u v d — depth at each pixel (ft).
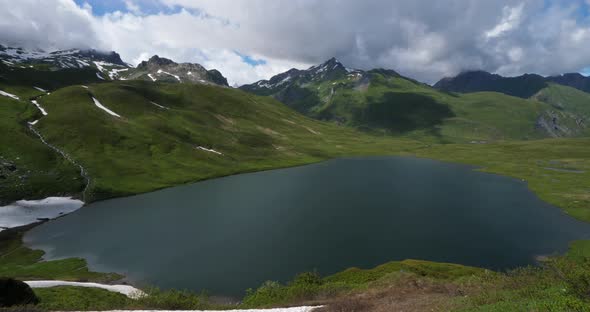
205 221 339.36
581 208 375.25
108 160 529.86
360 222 327.88
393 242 279.08
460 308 68.44
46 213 371.15
